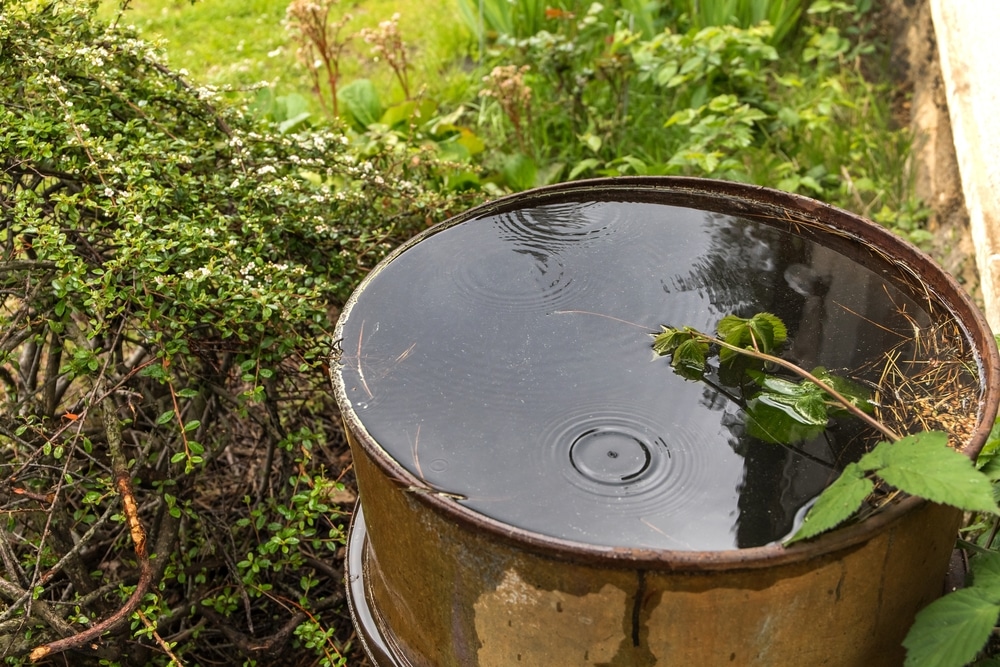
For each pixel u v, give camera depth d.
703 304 1.49
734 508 1.11
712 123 3.05
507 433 1.24
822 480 1.15
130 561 1.81
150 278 1.61
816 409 1.25
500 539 1.05
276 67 4.16
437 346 1.42
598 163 3.15
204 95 2.11
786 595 1.04
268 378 1.86
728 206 1.74
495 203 1.78
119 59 2.07
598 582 1.04
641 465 1.18
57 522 1.73
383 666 1.43
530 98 3.46
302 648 1.91
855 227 1.58
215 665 1.89
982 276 2.16
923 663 1.07
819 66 3.77
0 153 1.72
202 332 1.93
